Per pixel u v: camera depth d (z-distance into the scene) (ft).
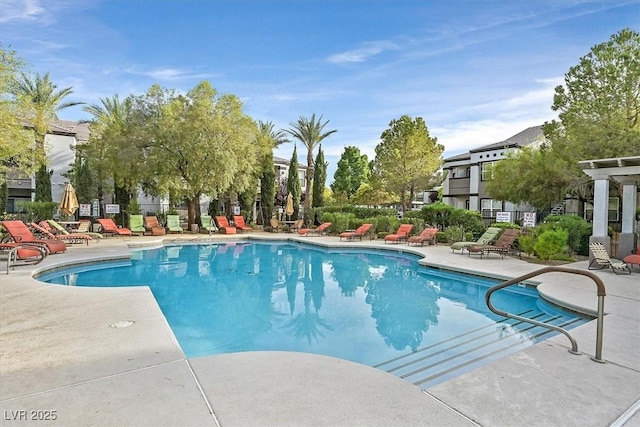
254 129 77.46
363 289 30.55
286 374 11.18
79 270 34.55
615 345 14.21
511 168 65.00
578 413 9.30
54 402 9.30
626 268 31.91
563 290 24.36
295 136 90.79
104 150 73.51
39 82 79.61
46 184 73.82
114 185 80.59
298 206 97.30
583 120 49.47
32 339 13.97
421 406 9.48
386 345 17.79
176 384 10.37
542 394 10.25
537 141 86.43
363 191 113.80
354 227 70.08
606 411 9.41
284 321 21.85
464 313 23.38
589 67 50.62
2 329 15.14
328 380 10.83
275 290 29.99
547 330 19.03
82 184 76.79
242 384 10.46
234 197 97.35
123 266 38.70
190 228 73.92
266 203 92.43
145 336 14.32
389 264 42.70
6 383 10.36
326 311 23.99
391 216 68.69
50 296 20.66
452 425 8.64
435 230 52.03
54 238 45.11
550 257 37.86
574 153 49.67
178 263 41.86
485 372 11.68
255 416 8.79
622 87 47.88
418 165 88.38
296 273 37.19
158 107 69.62
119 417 8.63
